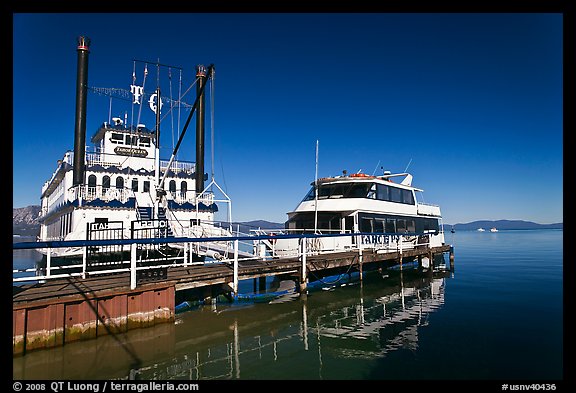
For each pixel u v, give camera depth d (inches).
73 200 943.0
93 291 364.2
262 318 498.3
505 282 823.7
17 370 307.9
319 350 390.0
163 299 416.2
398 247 887.1
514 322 489.1
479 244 2908.5
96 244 369.1
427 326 475.5
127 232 864.9
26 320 317.4
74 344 343.3
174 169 1247.5
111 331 369.4
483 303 605.6
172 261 683.4
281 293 610.9
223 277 495.8
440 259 1107.9
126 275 471.2
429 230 1116.5
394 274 885.8
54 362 327.9
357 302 607.5
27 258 1766.7
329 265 656.4
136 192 1098.7
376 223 885.2
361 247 720.3
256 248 719.1
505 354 375.6
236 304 542.0
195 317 483.8
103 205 940.0
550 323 482.3
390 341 418.3
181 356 365.7
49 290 371.6
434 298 649.0
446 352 382.6
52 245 344.2
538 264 1226.6
